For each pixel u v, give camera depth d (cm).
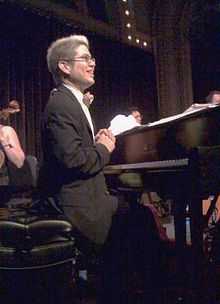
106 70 911
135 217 377
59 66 311
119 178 411
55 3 790
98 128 901
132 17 970
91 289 398
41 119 304
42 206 318
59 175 293
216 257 351
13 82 738
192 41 1094
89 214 286
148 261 372
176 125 328
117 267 365
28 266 269
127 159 401
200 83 1123
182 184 296
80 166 282
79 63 309
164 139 339
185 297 297
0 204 396
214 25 1111
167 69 1042
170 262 367
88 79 313
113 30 927
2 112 620
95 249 292
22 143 753
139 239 374
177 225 307
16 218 279
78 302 333
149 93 1019
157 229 393
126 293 362
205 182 274
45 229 273
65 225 278
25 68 755
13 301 270
